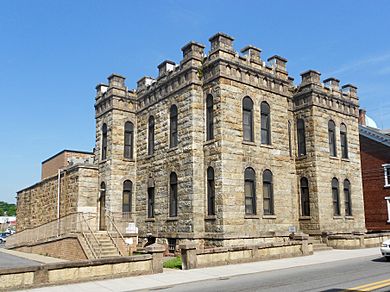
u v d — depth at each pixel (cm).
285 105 2725
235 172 2336
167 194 2606
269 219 2450
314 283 1341
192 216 2345
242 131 2423
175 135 2634
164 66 2811
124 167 2969
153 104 2886
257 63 2600
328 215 2812
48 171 4562
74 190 3070
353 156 3138
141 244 2766
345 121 3130
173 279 1566
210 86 2453
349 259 2095
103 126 3128
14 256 3138
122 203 2919
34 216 3956
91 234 2538
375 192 3797
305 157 2894
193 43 2525
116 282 1516
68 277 1491
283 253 2180
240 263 1970
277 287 1287
